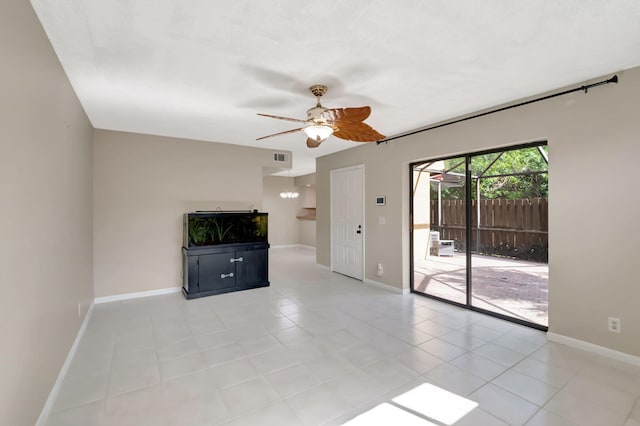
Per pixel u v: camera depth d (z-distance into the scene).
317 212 6.39
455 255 4.10
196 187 4.79
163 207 4.55
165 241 4.56
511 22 1.84
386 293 4.51
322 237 6.26
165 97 3.01
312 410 1.94
